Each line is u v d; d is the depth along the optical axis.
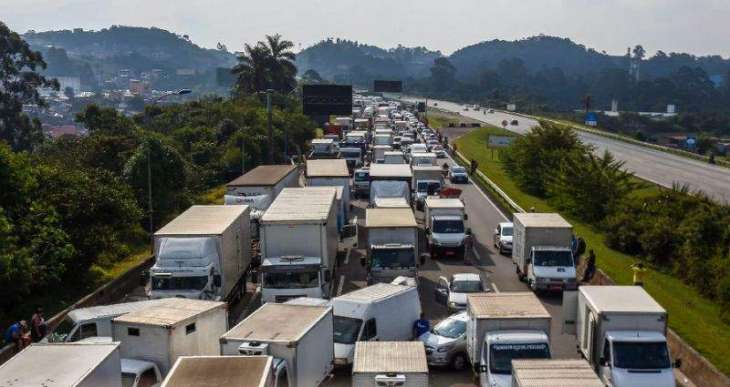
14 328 24.28
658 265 38.00
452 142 113.12
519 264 34.81
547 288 31.92
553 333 27.08
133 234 45.03
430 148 96.62
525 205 56.12
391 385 16.83
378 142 88.19
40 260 30.89
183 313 20.33
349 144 84.06
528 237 33.41
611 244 41.31
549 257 32.66
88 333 22.72
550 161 60.97
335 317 22.89
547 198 59.41
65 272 33.41
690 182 67.19
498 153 90.50
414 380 16.97
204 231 28.28
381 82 144.00
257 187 40.19
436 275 36.34
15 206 32.25
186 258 27.31
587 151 64.31
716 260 32.66
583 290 22.80
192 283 27.11
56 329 23.02
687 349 23.17
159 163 50.12
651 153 95.25
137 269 36.31
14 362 15.70
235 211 32.62
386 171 49.75
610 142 111.00
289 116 100.50
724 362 22.53
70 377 14.77
